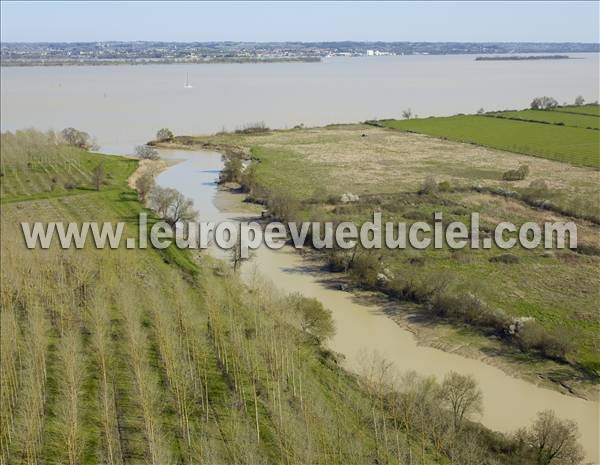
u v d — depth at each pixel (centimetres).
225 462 5997
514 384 8006
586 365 8231
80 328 8638
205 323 8644
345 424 6681
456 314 9656
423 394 6956
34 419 6278
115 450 6209
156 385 7125
